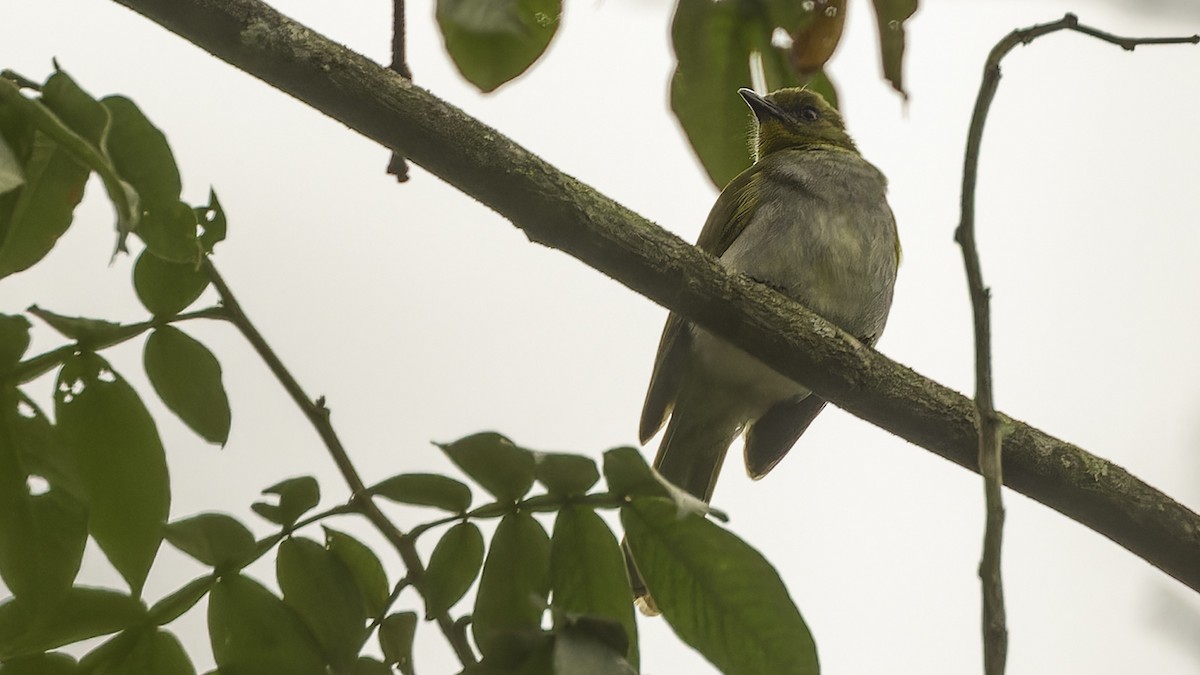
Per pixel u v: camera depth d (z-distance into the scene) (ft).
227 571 15.97
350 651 15.97
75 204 16.37
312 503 15.78
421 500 15.78
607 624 14.47
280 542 15.98
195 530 15.71
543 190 20.66
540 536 15.89
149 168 15.62
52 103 14.64
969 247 18.15
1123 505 23.54
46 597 15.89
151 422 16.37
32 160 16.14
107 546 16.25
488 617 15.87
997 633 15.21
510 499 15.72
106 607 15.94
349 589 16.03
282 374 16.17
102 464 16.26
